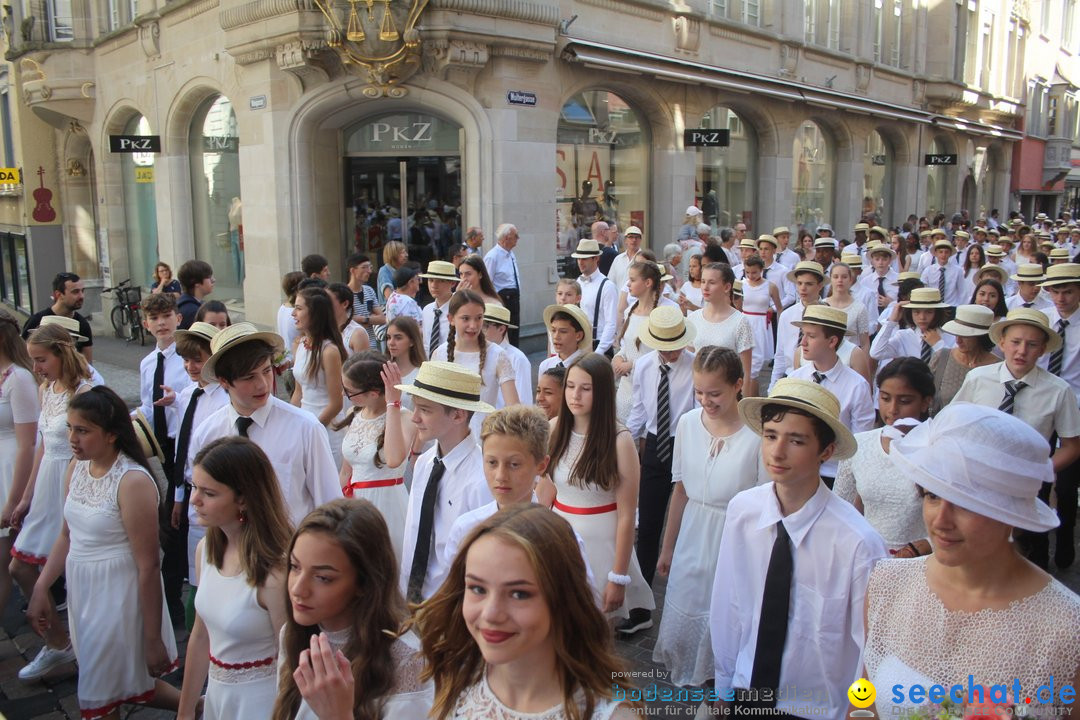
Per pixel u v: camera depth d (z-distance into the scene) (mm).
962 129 31078
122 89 17969
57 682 5031
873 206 27234
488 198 13328
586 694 2068
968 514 2213
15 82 20688
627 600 5008
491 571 2021
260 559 3275
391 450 4750
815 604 3117
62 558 4570
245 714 3281
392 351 5914
